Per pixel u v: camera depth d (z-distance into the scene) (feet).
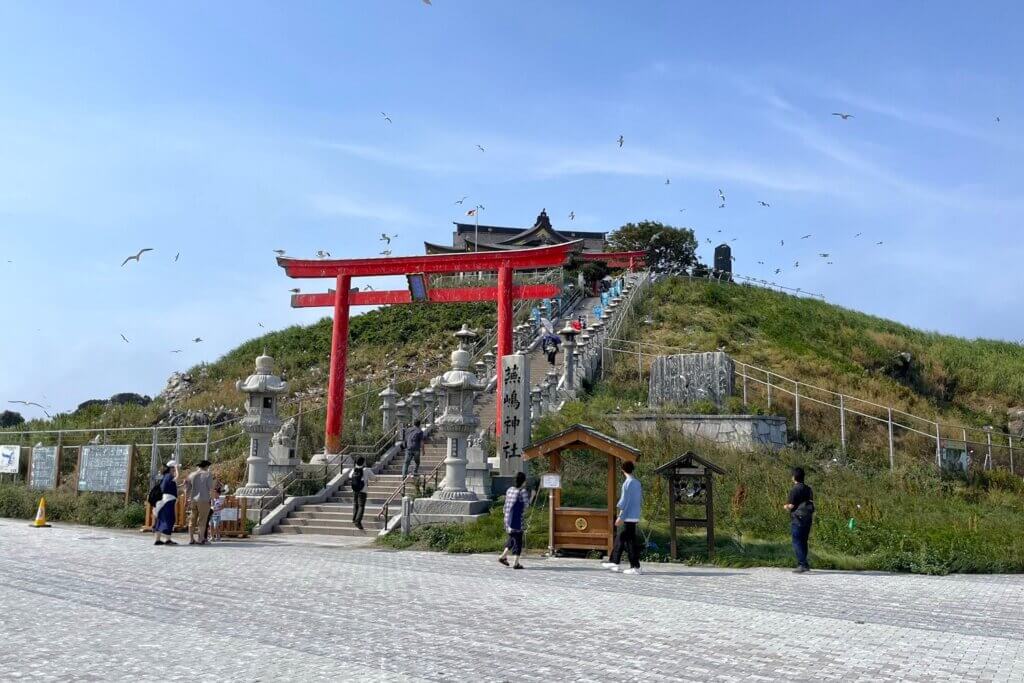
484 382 118.01
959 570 51.31
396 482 81.25
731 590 42.09
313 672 24.35
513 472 70.44
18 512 93.35
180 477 90.89
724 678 23.88
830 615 34.71
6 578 44.42
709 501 54.60
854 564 52.21
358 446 92.68
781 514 63.46
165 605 36.11
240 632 30.35
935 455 91.35
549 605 36.63
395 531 66.80
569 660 26.08
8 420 173.58
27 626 31.45
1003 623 33.17
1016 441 106.01
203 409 142.41
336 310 102.53
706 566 52.90
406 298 103.50
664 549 56.59
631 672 24.56
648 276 178.60
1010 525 65.67
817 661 26.03
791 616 34.32
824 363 129.39
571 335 105.40
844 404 106.32
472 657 26.43
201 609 35.17
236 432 111.04
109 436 113.29
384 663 25.54
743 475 73.05
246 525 72.02
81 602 36.86
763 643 28.73
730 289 178.70
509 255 96.99
